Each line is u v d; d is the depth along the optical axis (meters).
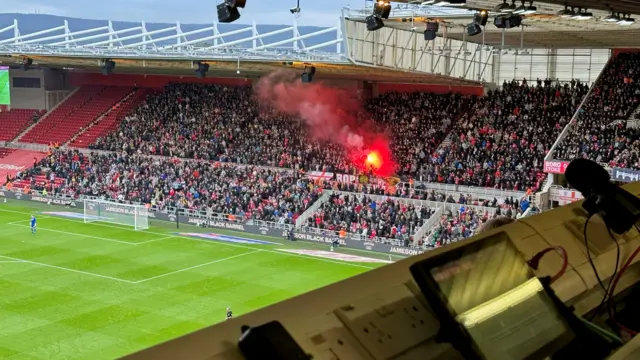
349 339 2.14
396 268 2.60
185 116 54.38
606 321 3.21
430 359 2.23
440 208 37.50
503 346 2.41
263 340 1.84
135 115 56.53
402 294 2.46
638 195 5.00
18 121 61.12
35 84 61.56
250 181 44.75
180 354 1.78
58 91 61.94
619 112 38.03
